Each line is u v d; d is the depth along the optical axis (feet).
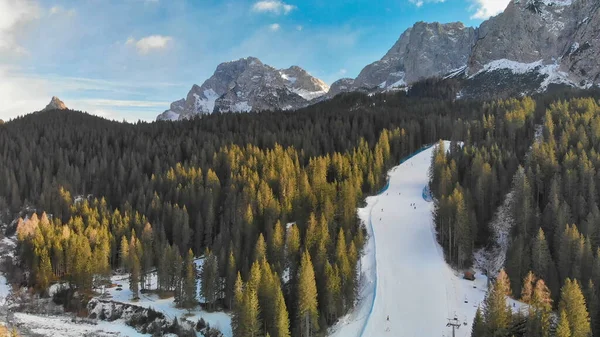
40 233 348.59
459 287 266.98
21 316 280.31
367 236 337.93
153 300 299.79
